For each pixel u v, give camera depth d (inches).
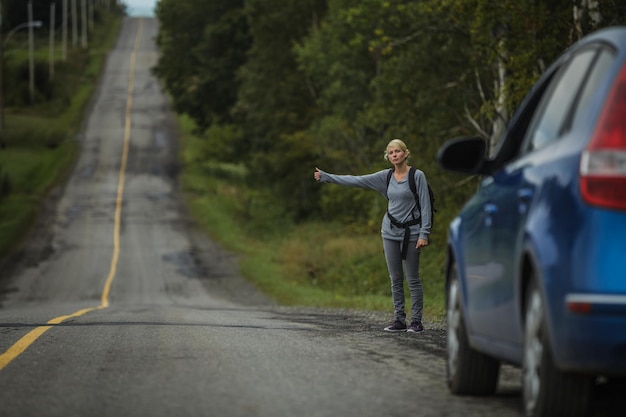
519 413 550.6
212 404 578.2
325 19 6087.6
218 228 5930.1
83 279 4333.2
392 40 3846.0
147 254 5034.5
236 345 917.8
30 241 5344.5
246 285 4131.4
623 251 429.1
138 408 568.7
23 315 1665.8
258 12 7308.1
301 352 852.6
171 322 1311.5
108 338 1002.1
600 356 430.0
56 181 7411.4
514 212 520.7
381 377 692.1
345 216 5718.5
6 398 613.0
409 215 1186.6
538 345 474.6
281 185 6894.7
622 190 433.7
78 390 639.8
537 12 2650.1
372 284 3659.0
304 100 7071.9
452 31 3609.7
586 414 462.9
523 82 2696.9
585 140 455.8
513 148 589.3
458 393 620.1
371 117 4429.1
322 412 551.8
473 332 596.4
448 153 595.5
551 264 447.8
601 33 510.6
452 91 3789.4
